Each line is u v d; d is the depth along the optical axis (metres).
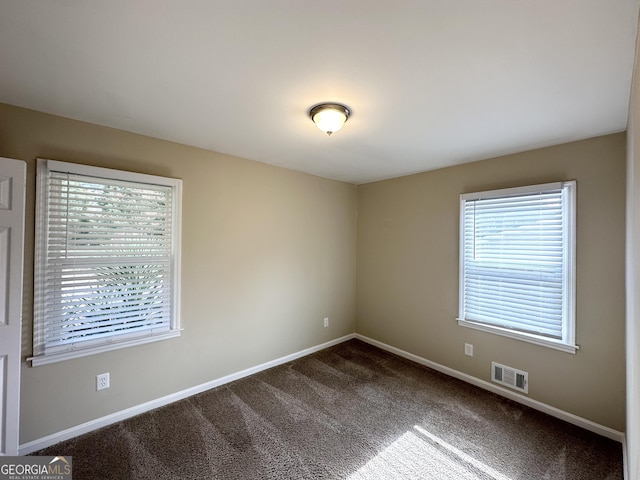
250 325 3.03
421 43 1.23
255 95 1.69
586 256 2.22
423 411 2.42
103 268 2.16
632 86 1.42
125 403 2.26
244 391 2.70
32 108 1.87
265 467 1.81
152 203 2.39
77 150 2.04
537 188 2.44
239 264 2.93
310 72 1.46
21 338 1.77
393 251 3.65
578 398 2.24
